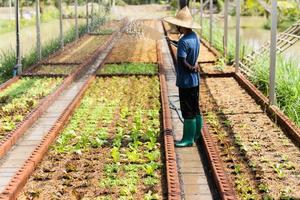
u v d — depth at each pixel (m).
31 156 6.55
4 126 8.20
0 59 15.94
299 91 10.01
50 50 18.81
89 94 11.12
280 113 8.59
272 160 6.65
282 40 14.15
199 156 7.09
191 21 7.04
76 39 22.94
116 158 6.64
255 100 10.27
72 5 47.25
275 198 5.42
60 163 6.66
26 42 25.12
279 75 10.75
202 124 7.89
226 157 6.83
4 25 32.91
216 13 45.03
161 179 6.07
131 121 8.80
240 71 13.55
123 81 12.66
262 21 40.34
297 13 31.78
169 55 18.28
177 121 8.88
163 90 10.90
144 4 61.53
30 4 45.25
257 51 15.03
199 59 16.12
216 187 5.91
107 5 40.38
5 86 11.73
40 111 9.27
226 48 15.75
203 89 11.63
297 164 6.47
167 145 7.07
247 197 5.44
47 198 5.50
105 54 18.47
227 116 9.00
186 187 5.99
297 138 7.30
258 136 7.74
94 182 5.98
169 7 55.47
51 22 39.38
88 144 7.41
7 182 6.04
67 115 8.85
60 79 12.70
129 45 21.72
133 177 6.11
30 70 14.05
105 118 8.97
